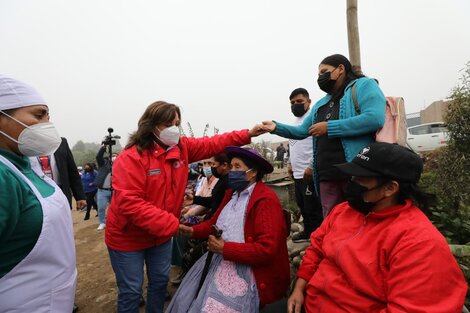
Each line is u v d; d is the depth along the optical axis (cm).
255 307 181
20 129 127
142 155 198
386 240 134
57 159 280
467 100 335
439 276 116
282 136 259
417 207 142
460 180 333
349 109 207
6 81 125
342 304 141
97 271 400
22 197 113
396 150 139
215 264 201
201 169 433
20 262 114
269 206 194
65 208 136
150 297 222
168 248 222
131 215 188
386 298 131
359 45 311
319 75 228
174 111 207
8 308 113
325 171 215
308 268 176
